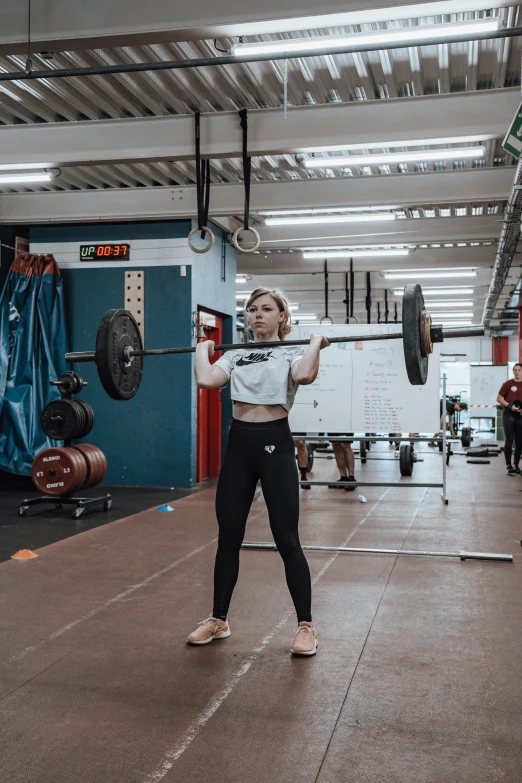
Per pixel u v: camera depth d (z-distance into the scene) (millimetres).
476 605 3316
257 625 3014
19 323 7543
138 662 2590
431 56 4727
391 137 5195
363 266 10680
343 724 2107
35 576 3830
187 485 7621
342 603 3348
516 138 3723
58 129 5680
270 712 2186
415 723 2115
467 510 6180
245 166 5402
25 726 2096
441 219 8461
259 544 4512
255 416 2746
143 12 3895
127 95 5266
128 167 6789
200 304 7867
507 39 4500
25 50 4117
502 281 11016
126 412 7746
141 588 3588
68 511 6055
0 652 2693
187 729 2076
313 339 2715
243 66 4777
